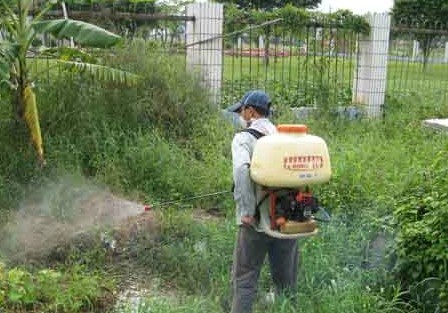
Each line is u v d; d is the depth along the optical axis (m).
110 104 8.41
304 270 5.20
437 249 4.69
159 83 8.70
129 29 9.94
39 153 7.38
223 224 6.35
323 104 10.86
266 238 4.49
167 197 7.27
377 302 4.71
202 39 9.76
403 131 10.01
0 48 7.19
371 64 11.45
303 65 12.10
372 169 7.21
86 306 4.94
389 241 5.28
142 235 6.11
